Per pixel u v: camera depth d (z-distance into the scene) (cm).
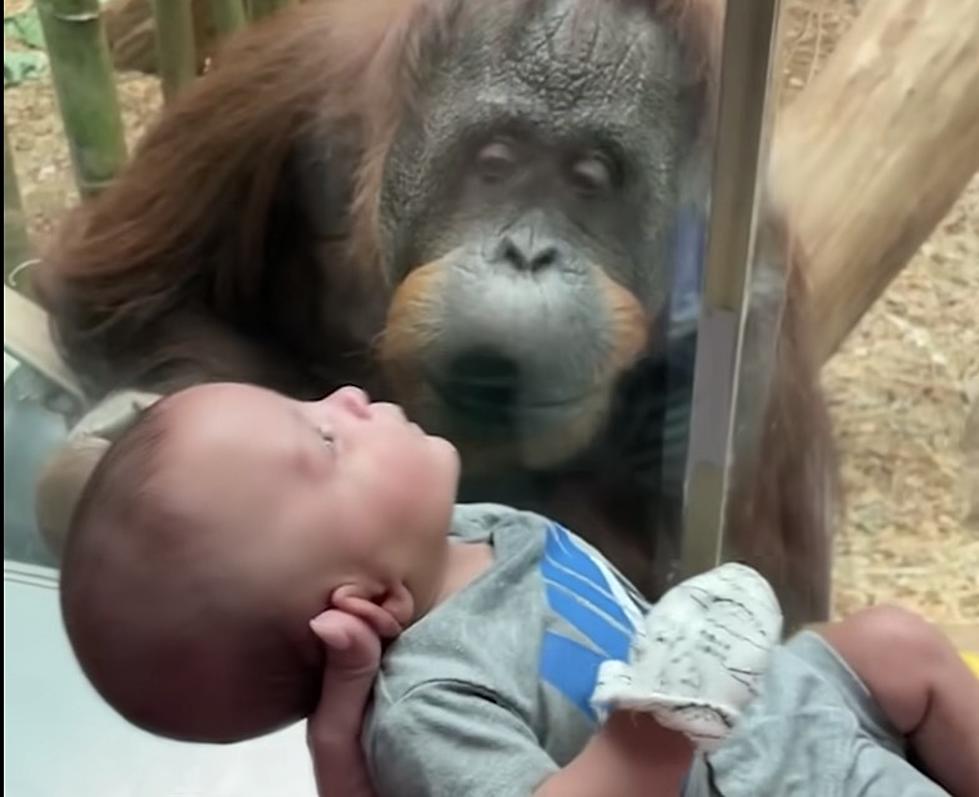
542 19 127
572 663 88
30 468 144
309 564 84
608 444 138
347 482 86
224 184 140
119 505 85
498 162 131
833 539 149
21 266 145
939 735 98
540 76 128
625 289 132
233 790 127
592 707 84
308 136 135
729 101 109
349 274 139
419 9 130
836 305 139
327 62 134
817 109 134
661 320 132
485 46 129
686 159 126
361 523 85
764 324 129
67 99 140
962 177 139
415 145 133
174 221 142
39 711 132
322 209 138
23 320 145
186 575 84
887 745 98
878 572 151
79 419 146
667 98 126
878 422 156
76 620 87
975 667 127
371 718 84
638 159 128
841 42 135
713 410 126
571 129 128
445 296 134
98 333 146
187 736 88
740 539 140
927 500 155
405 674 84
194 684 86
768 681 95
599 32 126
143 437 87
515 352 134
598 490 141
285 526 84
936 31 136
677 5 124
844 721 94
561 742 85
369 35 132
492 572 90
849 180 137
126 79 140
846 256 138
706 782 89
